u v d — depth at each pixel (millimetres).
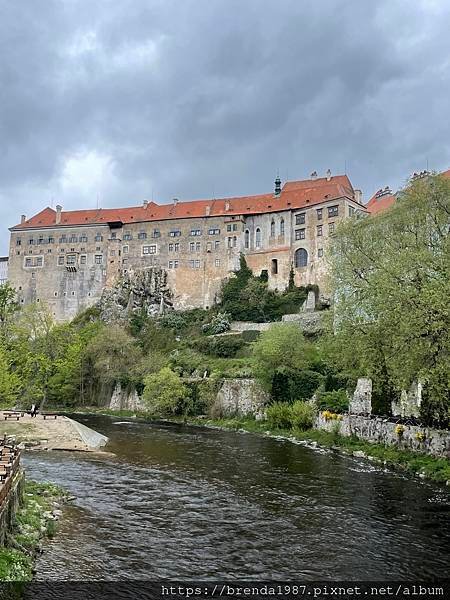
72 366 70312
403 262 28047
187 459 32625
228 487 24578
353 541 16781
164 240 116312
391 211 35688
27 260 125562
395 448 31656
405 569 14586
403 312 26062
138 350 86125
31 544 15727
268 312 98562
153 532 17812
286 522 18906
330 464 30219
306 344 59781
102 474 27625
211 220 113375
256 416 55344
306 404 48094
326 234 98000
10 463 18094
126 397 75062
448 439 27047
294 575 14242
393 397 37688
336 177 109375
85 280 120688
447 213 32344
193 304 111250
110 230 121500
